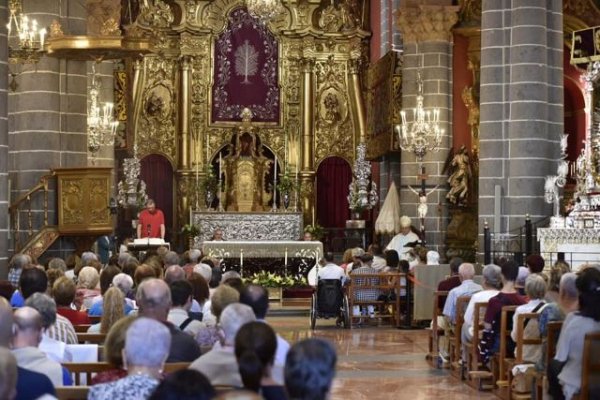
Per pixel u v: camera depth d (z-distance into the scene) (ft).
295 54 156.04
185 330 41.68
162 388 20.01
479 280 74.59
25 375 27.30
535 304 51.11
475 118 123.13
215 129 153.58
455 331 62.18
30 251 87.51
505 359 53.16
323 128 156.56
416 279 87.30
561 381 40.75
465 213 122.83
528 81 92.94
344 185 156.46
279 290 113.70
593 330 40.29
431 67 123.03
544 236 83.97
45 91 93.25
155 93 153.07
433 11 122.21
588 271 40.98
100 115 118.52
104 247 102.06
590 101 90.17
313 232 144.66
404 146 117.60
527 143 92.84
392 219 131.44
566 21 118.11
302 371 20.26
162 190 152.87
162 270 66.03
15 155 93.61
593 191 86.79
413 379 60.85
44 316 36.65
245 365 25.22
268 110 155.53
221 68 154.51
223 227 144.87
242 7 155.12
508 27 94.94
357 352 73.05
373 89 141.38
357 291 90.02
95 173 88.89
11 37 89.86
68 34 93.91
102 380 30.58
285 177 151.84
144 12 150.51
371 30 156.56
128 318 31.17
